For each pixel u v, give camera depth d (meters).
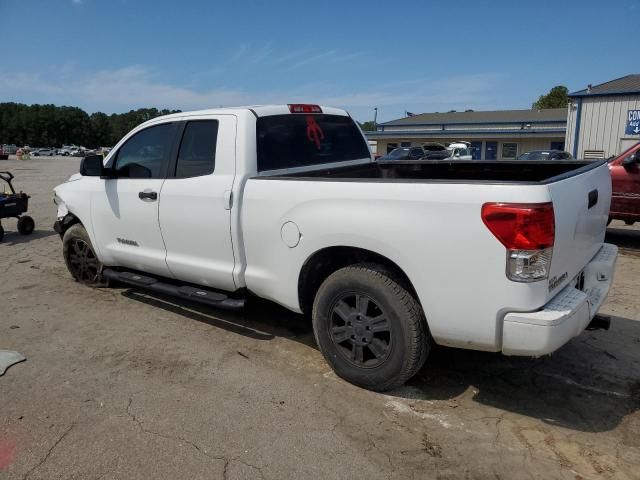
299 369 3.86
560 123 38.47
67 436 3.05
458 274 2.96
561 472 2.71
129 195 4.78
